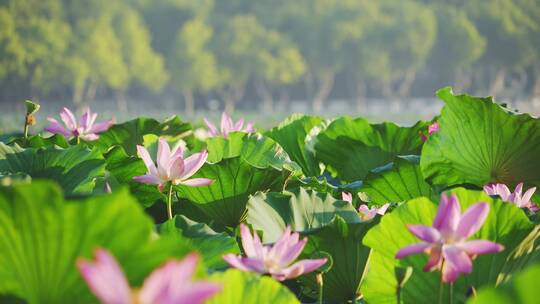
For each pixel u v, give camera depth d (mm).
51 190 10859
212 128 14328
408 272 12070
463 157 13586
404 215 12398
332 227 12547
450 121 13602
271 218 12805
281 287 11898
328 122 15039
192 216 13391
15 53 197250
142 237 11062
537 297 9820
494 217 12438
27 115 13984
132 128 14492
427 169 13578
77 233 11117
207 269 12375
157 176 12664
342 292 12609
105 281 8180
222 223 13289
